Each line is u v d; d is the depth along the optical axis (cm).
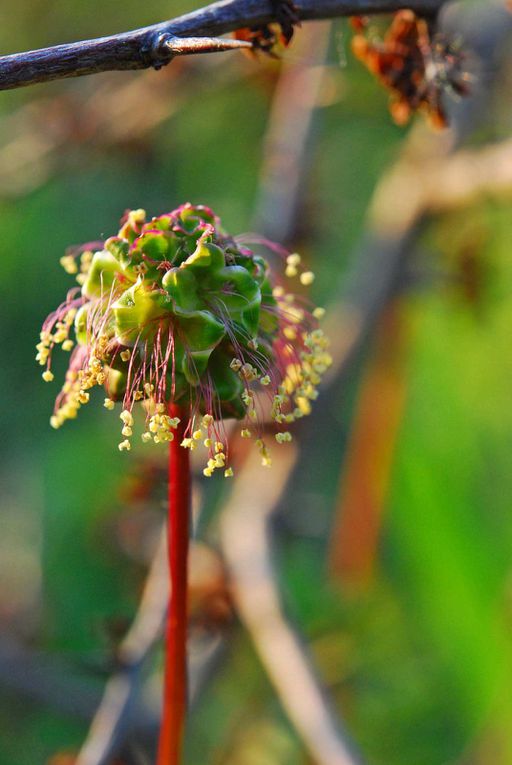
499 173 23
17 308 42
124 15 37
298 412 15
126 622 19
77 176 36
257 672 25
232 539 20
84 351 15
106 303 15
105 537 27
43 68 14
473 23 25
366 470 24
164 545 19
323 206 28
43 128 28
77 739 27
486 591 22
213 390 15
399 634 25
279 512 21
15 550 36
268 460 15
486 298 25
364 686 25
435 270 25
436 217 25
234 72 27
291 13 15
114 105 28
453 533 22
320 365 16
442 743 24
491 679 22
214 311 15
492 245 25
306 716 19
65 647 30
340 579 25
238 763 25
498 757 22
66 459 34
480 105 25
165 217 15
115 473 31
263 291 16
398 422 24
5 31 37
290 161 24
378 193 26
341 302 24
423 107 17
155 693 20
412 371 24
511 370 24
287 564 27
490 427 23
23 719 27
